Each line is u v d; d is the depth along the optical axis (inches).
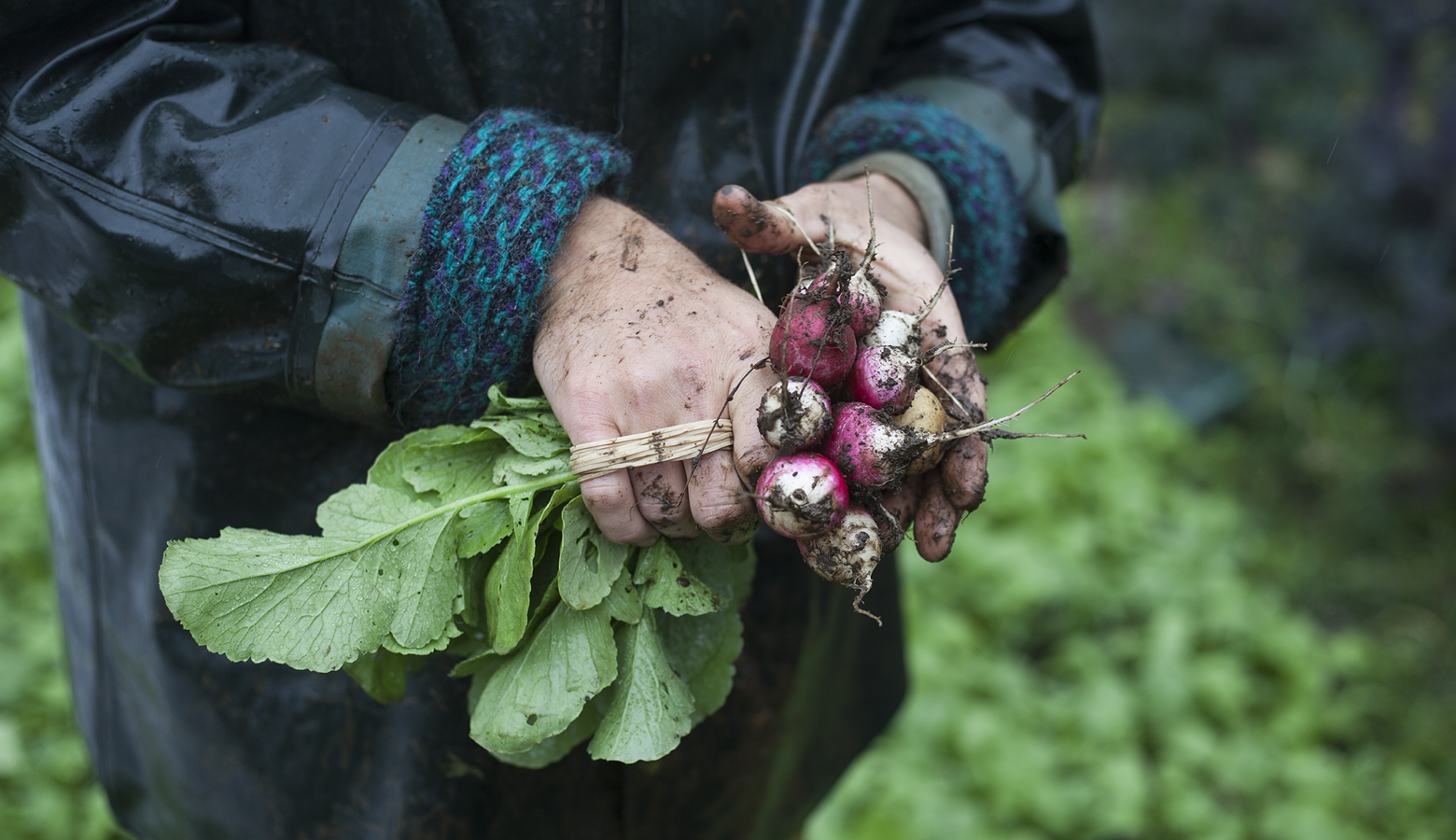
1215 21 132.5
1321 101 126.2
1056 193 38.9
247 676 34.8
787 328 30.1
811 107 35.3
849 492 31.0
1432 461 99.2
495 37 32.7
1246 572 89.3
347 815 35.1
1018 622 78.8
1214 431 105.3
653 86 33.6
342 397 31.6
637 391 30.2
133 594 35.4
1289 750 73.0
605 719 31.9
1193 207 124.3
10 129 30.5
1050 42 39.1
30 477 78.3
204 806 35.9
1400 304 108.0
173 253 30.6
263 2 32.3
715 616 33.1
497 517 31.9
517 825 35.8
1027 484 85.3
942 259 34.1
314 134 30.8
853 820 62.7
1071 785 67.6
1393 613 87.1
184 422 34.0
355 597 31.4
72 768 61.2
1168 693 73.5
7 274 32.0
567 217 30.8
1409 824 69.4
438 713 34.5
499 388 31.7
